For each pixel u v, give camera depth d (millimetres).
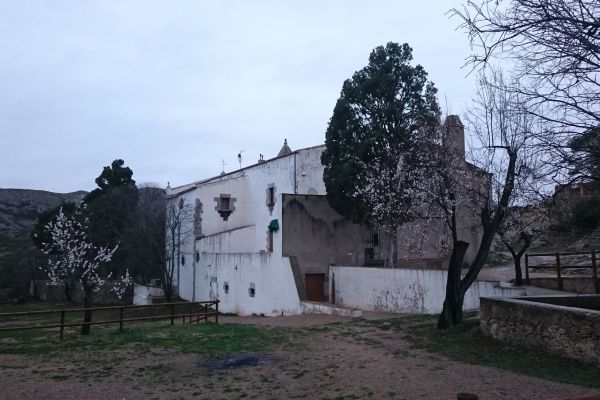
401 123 22891
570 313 10172
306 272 25500
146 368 11133
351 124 23875
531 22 5559
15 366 11469
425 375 9805
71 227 32531
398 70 24062
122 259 37594
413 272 20547
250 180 34000
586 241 8672
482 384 8961
